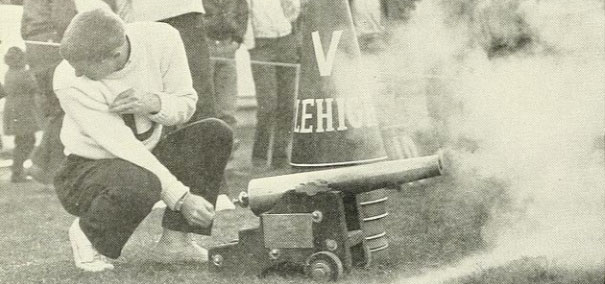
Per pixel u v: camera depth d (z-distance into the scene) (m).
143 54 3.72
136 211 3.43
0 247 4.09
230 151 3.76
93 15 3.57
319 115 3.70
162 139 3.79
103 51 3.54
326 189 3.30
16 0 6.68
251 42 7.03
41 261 3.81
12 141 7.43
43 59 6.13
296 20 6.98
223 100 6.93
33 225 4.67
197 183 3.74
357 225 3.45
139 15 4.90
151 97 3.63
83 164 3.59
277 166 6.97
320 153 3.69
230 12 6.64
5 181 6.48
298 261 3.33
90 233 3.45
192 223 3.58
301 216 3.31
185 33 4.87
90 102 3.55
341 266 3.25
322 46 3.72
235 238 4.23
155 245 3.87
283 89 7.04
